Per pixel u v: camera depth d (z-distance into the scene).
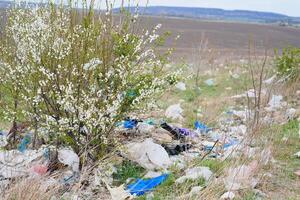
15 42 5.26
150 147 5.25
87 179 4.70
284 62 10.29
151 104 5.16
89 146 4.99
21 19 5.34
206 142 6.14
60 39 4.92
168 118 7.27
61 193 4.47
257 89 9.20
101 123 4.84
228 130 6.74
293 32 49.06
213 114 7.69
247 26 63.50
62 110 4.98
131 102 4.99
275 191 4.71
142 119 6.63
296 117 7.56
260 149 5.41
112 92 4.95
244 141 5.62
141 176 4.92
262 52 23.59
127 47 4.91
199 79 11.64
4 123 6.62
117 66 4.93
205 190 4.39
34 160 4.89
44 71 4.75
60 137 4.95
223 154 5.45
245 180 4.69
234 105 8.55
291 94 9.11
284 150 5.84
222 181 4.62
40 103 5.07
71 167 4.83
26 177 4.48
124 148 5.14
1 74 5.39
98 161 4.89
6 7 5.71
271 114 7.02
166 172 4.96
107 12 5.06
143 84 5.00
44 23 5.13
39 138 5.35
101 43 5.01
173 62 13.77
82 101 4.89
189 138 6.13
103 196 4.49
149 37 4.96
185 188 4.52
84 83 4.93
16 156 4.91
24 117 5.46
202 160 5.20
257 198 4.50
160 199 4.40
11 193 4.12
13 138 5.63
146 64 5.08
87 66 4.89
